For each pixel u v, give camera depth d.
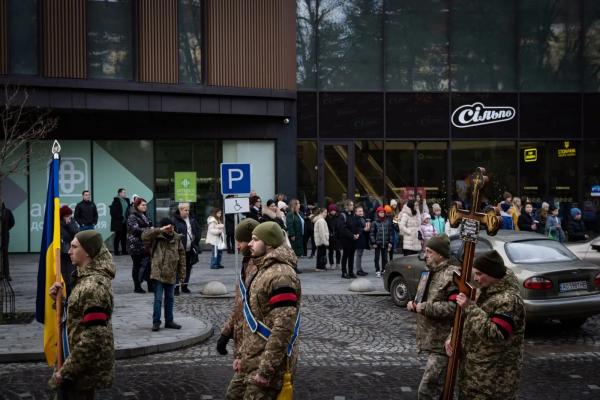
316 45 24.66
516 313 4.73
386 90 25.02
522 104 25.59
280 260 4.84
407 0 25.12
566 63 25.70
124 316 11.95
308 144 24.69
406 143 25.22
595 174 25.70
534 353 9.61
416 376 8.28
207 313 12.69
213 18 22.95
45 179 22.81
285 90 23.98
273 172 24.33
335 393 7.50
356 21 24.89
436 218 17.81
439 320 6.09
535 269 10.57
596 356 9.41
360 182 24.91
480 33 25.44
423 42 25.25
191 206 23.72
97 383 4.81
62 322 5.23
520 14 25.52
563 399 7.28
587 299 10.50
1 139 21.86
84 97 21.33
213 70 22.94
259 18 23.59
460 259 11.68
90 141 23.22
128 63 21.98
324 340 10.47
